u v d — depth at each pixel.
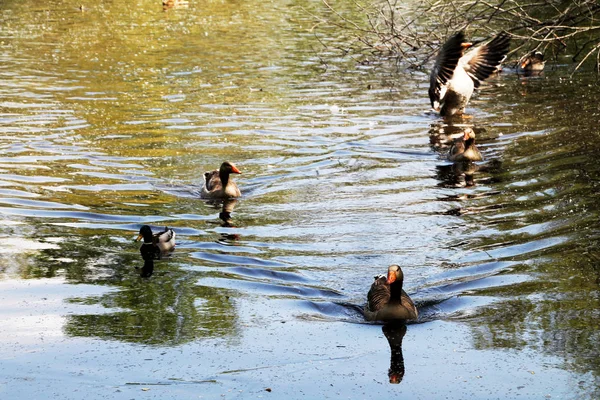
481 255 13.30
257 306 11.81
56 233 14.47
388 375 9.99
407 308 11.44
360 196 16.25
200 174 17.75
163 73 27.64
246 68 28.52
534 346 10.59
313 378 9.91
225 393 9.55
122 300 11.98
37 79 26.53
